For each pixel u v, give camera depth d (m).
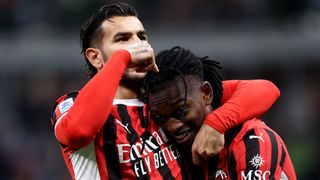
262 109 13.68
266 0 43.69
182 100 13.07
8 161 42.62
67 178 42.59
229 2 43.81
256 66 41.72
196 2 44.06
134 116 13.46
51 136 44.97
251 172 13.36
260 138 13.58
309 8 43.41
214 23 43.19
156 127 13.54
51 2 45.19
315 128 42.28
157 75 13.09
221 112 13.20
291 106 42.81
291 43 41.22
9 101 44.88
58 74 43.81
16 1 46.06
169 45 41.50
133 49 12.75
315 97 42.62
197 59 13.58
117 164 13.20
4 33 44.84
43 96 44.84
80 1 44.41
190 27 42.91
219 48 41.22
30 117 45.09
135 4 43.81
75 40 42.84
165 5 44.09
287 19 42.75
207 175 13.57
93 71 13.88
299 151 40.81
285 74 42.44
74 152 13.35
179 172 13.51
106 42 13.30
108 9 13.38
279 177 13.47
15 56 42.81
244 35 41.69
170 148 13.55
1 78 44.16
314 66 42.28
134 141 13.30
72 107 12.49
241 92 13.75
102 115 12.40
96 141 13.24
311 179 39.38
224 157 13.53
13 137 44.31
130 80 13.23
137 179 13.19
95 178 13.27
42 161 43.59
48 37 43.53
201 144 13.02
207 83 13.48
